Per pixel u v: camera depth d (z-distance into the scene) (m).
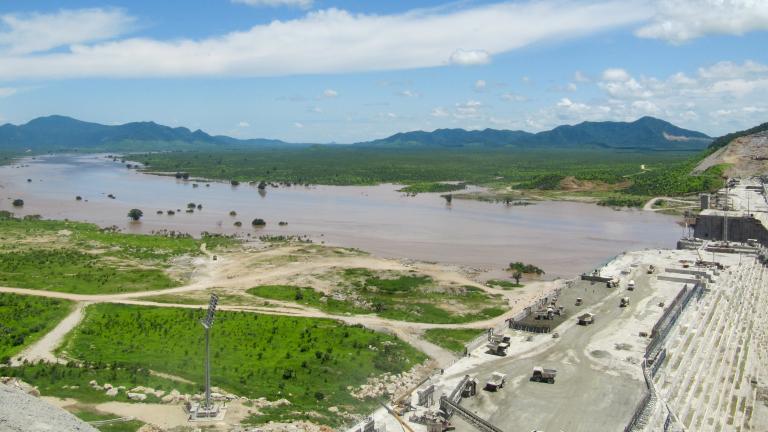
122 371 103.38
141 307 145.38
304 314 145.75
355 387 107.12
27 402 79.94
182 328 130.75
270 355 118.56
